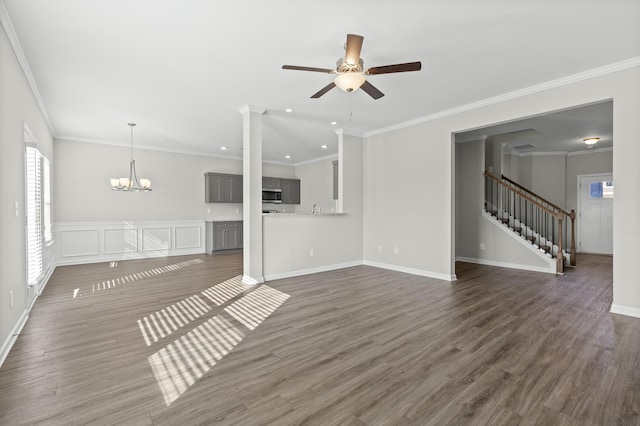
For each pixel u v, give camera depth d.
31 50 2.97
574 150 8.02
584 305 3.60
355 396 1.88
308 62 3.26
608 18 2.50
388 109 4.76
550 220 8.18
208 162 8.15
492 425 1.62
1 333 2.39
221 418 1.68
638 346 2.52
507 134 6.93
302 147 7.47
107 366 2.23
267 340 2.68
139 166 7.15
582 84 3.51
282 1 2.30
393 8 2.38
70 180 6.29
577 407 1.76
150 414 1.70
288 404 1.80
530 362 2.28
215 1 2.30
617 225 3.30
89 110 4.72
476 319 3.16
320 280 4.91
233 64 3.30
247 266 4.74
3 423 1.62
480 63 3.28
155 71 3.44
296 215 5.32
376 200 6.04
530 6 2.36
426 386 1.98
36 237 3.84
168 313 3.37
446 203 4.91
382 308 3.52
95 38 2.78
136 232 7.06
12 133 2.75
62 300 3.83
